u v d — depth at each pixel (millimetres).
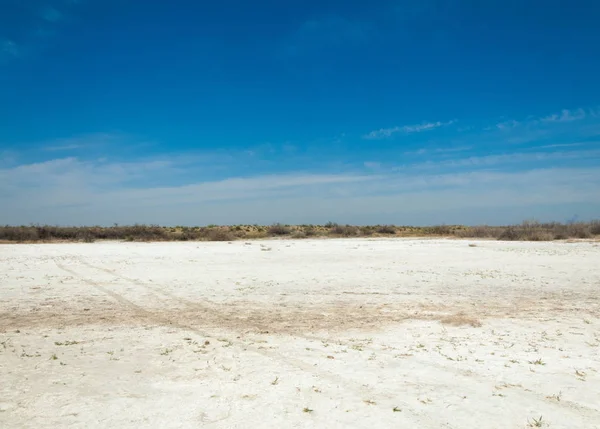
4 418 5148
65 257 21906
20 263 19344
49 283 14547
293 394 5930
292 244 31297
